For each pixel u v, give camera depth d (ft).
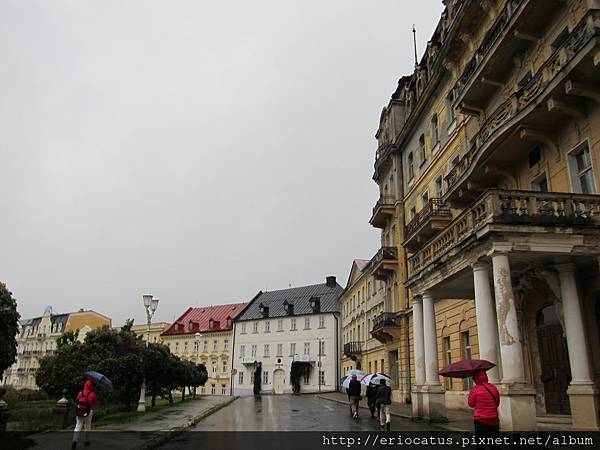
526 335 53.52
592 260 43.78
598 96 41.98
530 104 45.73
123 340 75.10
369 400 68.03
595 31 37.55
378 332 110.01
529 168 53.52
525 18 49.60
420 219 81.76
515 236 40.24
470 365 30.30
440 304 79.92
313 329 226.79
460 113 68.64
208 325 270.26
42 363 71.92
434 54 87.56
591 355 43.50
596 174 42.96
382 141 118.93
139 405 79.05
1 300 48.29
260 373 234.17
